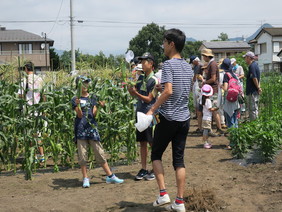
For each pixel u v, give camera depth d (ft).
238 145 21.33
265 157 20.48
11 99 21.18
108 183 18.52
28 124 20.92
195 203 14.02
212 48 218.59
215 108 25.77
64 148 22.58
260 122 22.97
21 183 19.16
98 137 18.20
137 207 14.65
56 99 21.93
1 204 15.69
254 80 27.35
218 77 26.50
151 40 190.60
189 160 22.52
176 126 13.67
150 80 18.08
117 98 22.90
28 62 23.67
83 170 18.16
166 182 17.92
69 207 14.89
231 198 15.11
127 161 23.18
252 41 196.13
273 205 14.16
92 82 21.67
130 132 22.43
